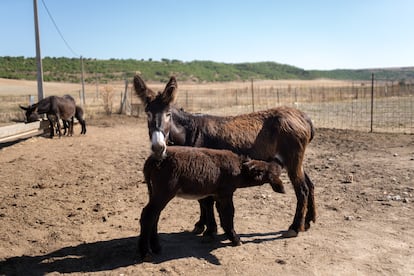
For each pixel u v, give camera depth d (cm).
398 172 840
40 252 505
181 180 468
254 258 478
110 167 969
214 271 447
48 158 1065
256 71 14325
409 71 14750
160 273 444
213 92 5350
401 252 487
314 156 1055
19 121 1834
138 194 750
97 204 686
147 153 1131
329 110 2430
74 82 7931
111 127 1759
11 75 7906
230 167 494
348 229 563
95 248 512
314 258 475
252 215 631
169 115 489
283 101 3519
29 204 686
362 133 1418
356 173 851
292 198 709
